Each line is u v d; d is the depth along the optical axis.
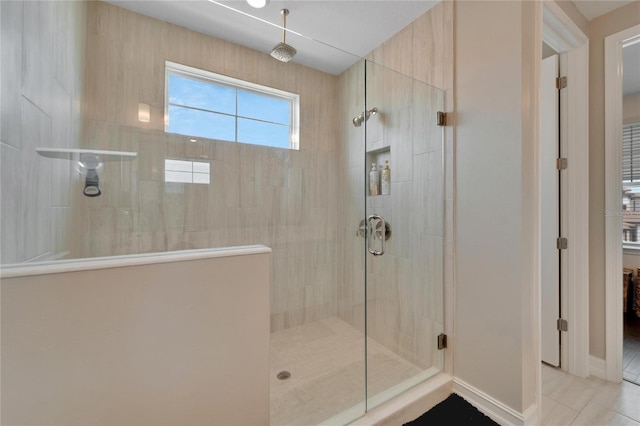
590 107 1.82
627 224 3.00
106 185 1.66
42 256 1.08
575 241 1.82
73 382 0.77
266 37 2.09
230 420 1.02
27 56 0.96
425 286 1.75
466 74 1.57
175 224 1.93
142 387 0.86
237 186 2.19
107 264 0.82
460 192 1.59
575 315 1.82
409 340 1.82
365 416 1.37
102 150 1.66
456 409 1.50
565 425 1.40
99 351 0.80
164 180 1.90
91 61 1.65
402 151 1.90
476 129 1.52
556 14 1.56
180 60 1.95
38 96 1.05
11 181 0.85
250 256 1.05
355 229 2.25
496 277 1.43
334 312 2.39
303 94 2.42
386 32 2.05
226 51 2.12
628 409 1.50
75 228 1.46
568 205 1.85
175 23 1.93
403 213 1.89
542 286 1.96
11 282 0.70
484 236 1.48
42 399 0.74
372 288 2.06
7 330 0.70
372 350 1.97
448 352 1.66
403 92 1.88
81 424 0.78
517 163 1.34
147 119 1.84
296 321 2.31
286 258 2.33
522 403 1.33
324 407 1.44
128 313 0.84
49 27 1.15
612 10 1.74
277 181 2.34
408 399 1.47
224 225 2.13
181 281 0.92
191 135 2.01
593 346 1.82
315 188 2.49
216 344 0.99
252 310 1.06
